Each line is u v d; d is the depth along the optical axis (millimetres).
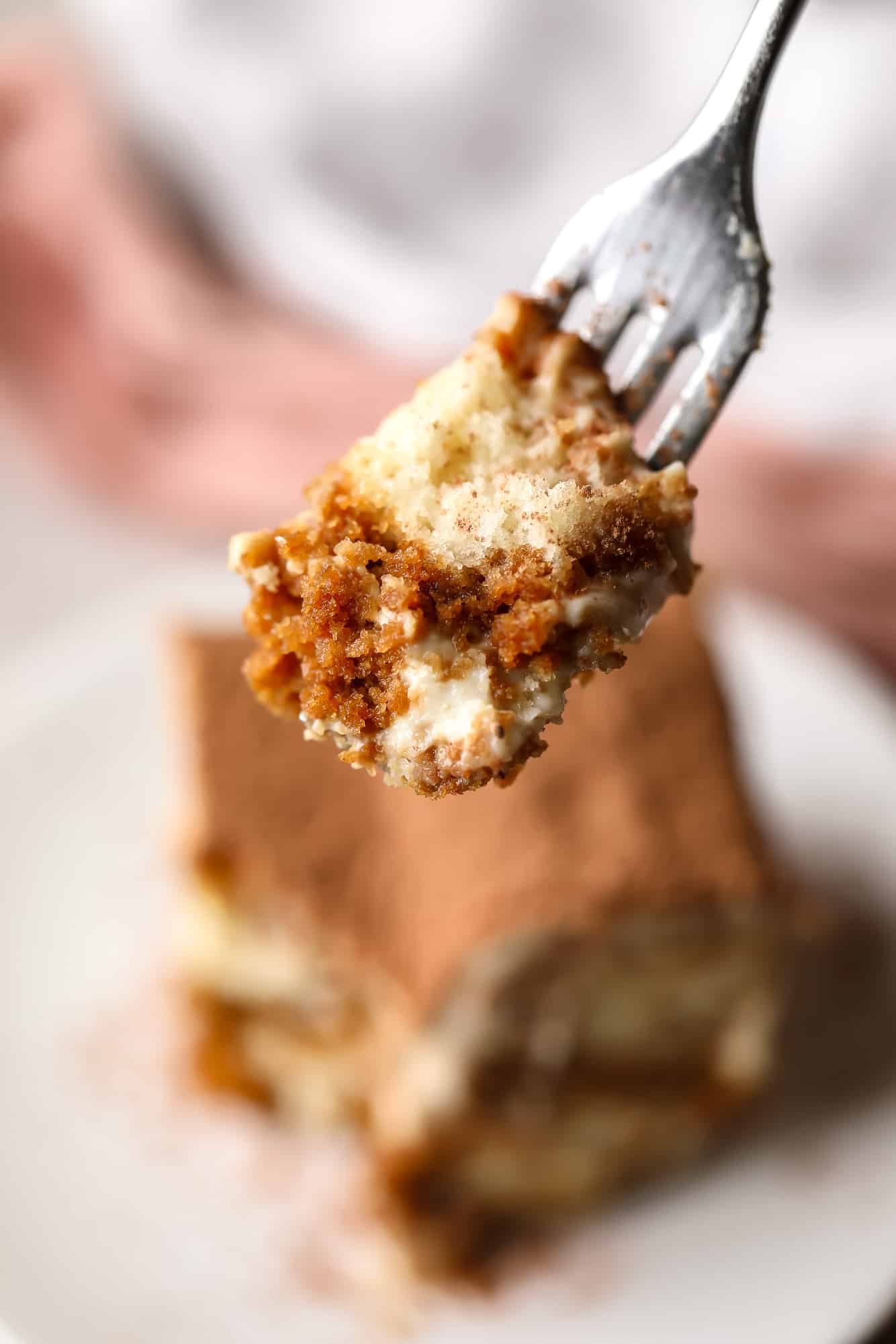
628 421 274
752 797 408
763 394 502
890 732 436
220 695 403
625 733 392
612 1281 379
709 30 518
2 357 555
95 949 427
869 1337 365
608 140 536
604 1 518
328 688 256
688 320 274
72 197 562
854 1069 402
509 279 541
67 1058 410
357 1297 378
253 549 259
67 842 438
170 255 556
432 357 537
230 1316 375
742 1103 395
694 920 378
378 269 545
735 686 442
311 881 385
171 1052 412
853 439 491
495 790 388
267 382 533
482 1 522
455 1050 380
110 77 567
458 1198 390
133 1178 394
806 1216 384
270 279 560
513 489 261
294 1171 397
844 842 426
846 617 487
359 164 543
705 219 273
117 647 460
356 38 534
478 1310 375
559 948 376
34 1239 382
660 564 260
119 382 542
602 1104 393
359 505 262
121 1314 374
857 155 496
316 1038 404
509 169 539
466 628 257
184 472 530
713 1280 377
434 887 381
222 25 536
